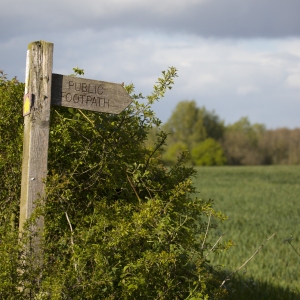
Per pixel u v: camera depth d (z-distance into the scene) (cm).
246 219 1802
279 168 6862
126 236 399
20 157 471
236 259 991
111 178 464
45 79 423
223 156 9044
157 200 422
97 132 459
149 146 523
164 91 488
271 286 758
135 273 409
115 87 455
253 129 9925
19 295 363
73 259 383
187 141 9688
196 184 3975
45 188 406
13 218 479
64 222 443
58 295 348
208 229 498
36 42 422
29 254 383
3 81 499
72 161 464
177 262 435
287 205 2356
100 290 401
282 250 1150
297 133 9462
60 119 455
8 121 478
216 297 443
